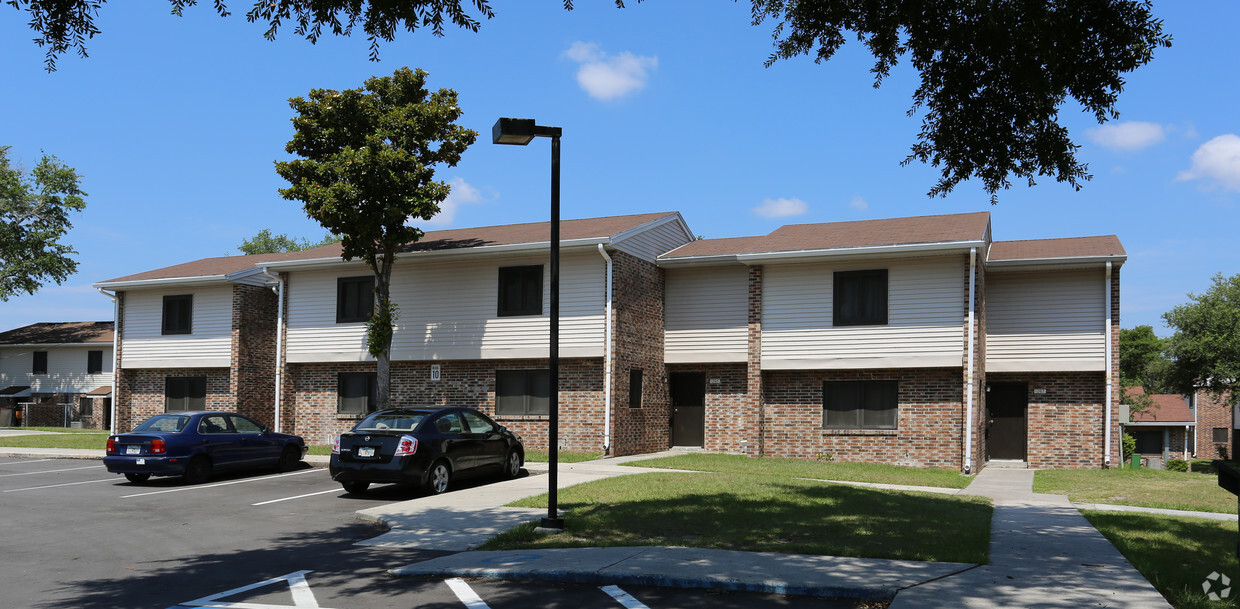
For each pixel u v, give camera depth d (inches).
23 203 1749.5
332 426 997.8
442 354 927.0
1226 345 1590.8
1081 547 384.8
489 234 988.6
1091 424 872.9
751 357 877.8
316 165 850.8
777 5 450.0
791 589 304.7
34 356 1797.5
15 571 368.8
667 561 348.5
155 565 380.5
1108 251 856.9
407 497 612.7
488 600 303.0
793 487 579.5
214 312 1115.3
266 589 328.2
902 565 339.3
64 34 322.0
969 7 388.8
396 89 872.3
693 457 851.4
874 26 419.2
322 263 979.3
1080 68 389.1
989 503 559.8
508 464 682.2
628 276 892.0
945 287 812.0
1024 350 890.1
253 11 348.5
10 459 941.2
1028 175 434.9
